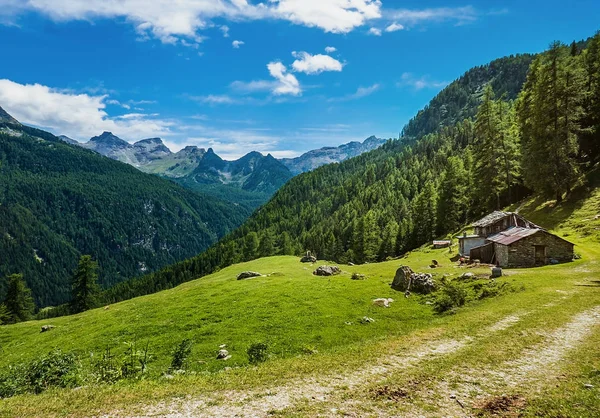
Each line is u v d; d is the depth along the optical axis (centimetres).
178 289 7188
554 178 7250
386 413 1328
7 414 1411
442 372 1714
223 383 1688
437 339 2323
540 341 2097
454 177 10019
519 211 8100
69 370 1988
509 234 5850
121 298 19812
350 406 1397
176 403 1480
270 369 1884
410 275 4625
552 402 1335
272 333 3412
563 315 2591
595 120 8781
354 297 4312
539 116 7488
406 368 1812
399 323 3516
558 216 6894
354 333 3316
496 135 8919
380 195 19712
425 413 1320
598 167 7731
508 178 8888
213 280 7112
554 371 1667
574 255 5138
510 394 1446
